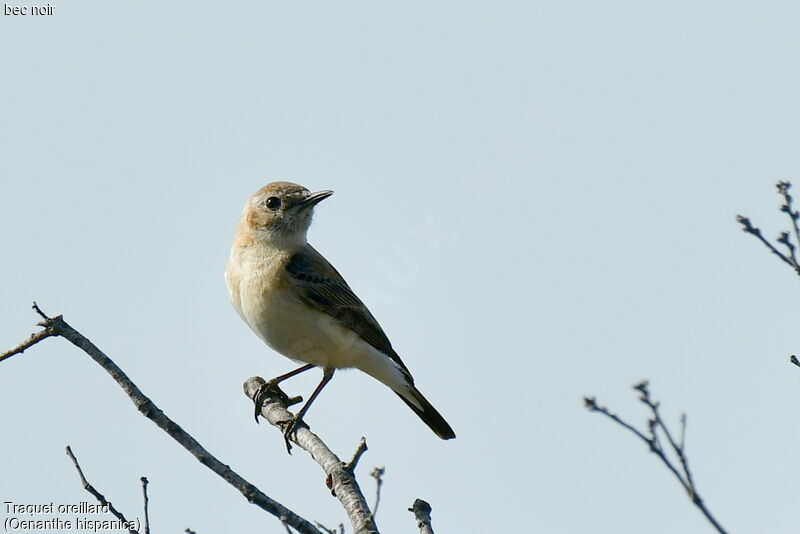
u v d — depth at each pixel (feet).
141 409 29.17
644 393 23.08
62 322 30.53
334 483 31.48
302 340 44.62
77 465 30.30
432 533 28.45
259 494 28.25
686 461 22.67
